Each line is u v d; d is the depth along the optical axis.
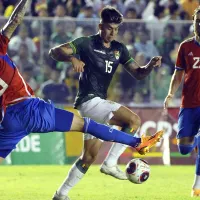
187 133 36.25
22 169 51.69
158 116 57.62
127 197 34.22
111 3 70.00
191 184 41.56
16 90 27.12
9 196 34.47
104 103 31.16
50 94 57.56
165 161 57.03
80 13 66.38
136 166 30.52
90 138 30.58
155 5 70.44
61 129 27.78
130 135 28.72
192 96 35.88
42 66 57.50
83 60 31.16
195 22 35.50
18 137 27.44
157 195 35.22
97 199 33.34
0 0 67.44
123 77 58.00
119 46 31.86
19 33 57.25
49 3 67.06
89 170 50.91
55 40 57.44
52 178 44.84
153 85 58.25
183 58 36.12
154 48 58.62
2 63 26.75
